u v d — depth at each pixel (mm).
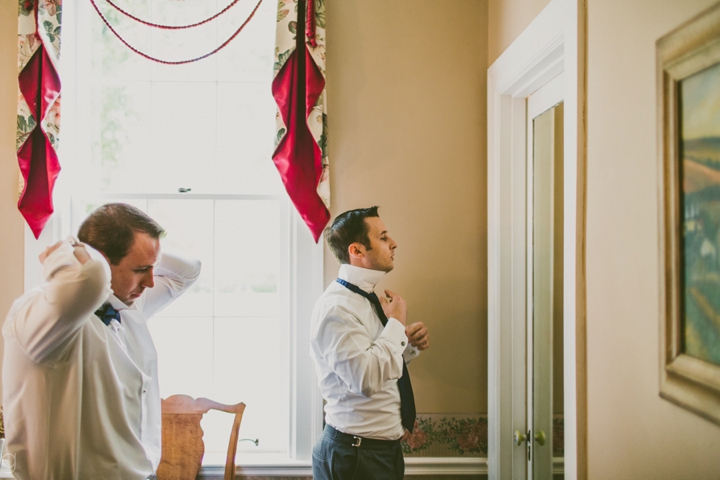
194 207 2170
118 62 2176
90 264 958
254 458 2109
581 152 1231
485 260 2105
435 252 2100
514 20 1794
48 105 1958
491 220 2010
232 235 2184
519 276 1951
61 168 2051
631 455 1025
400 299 1643
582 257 1232
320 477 1595
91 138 2174
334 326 1467
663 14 912
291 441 2111
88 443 1184
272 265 2197
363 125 2088
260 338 2201
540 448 1810
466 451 2100
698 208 817
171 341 2184
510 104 1953
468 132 2104
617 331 1078
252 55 2195
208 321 2188
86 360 1167
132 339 1380
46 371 1096
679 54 865
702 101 807
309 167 2012
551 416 1711
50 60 1960
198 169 2186
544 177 1776
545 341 1765
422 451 2098
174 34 2180
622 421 1060
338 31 2086
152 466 1326
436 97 2100
